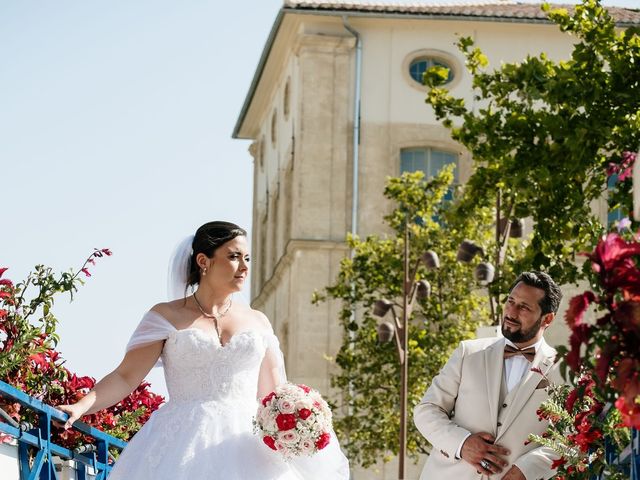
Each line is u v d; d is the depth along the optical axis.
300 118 35.38
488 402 6.91
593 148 13.54
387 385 29.61
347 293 29.27
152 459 6.15
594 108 13.55
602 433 5.65
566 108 13.73
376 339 28.36
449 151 35.81
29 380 7.73
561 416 5.97
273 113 41.03
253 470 6.15
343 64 35.62
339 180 35.16
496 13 36.12
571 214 13.59
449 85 35.97
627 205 11.30
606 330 3.96
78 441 7.88
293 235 34.91
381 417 27.86
